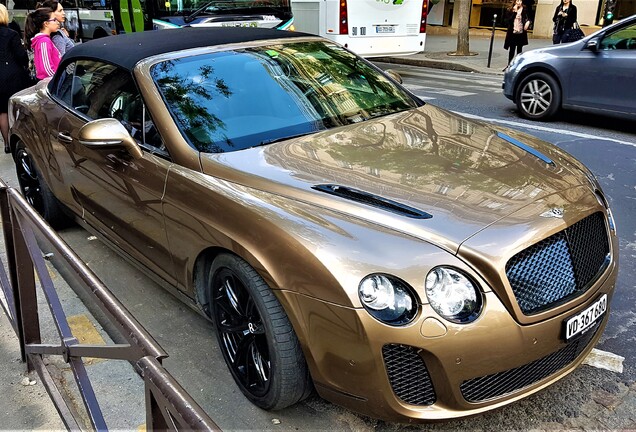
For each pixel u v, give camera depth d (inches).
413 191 104.0
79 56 168.7
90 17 419.5
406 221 95.8
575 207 103.9
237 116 131.8
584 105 305.3
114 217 146.3
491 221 96.0
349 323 88.1
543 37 752.3
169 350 130.6
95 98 154.4
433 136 130.4
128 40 160.1
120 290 157.2
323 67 154.7
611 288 108.5
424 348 87.0
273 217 100.1
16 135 197.6
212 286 114.0
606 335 131.9
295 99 139.9
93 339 134.0
